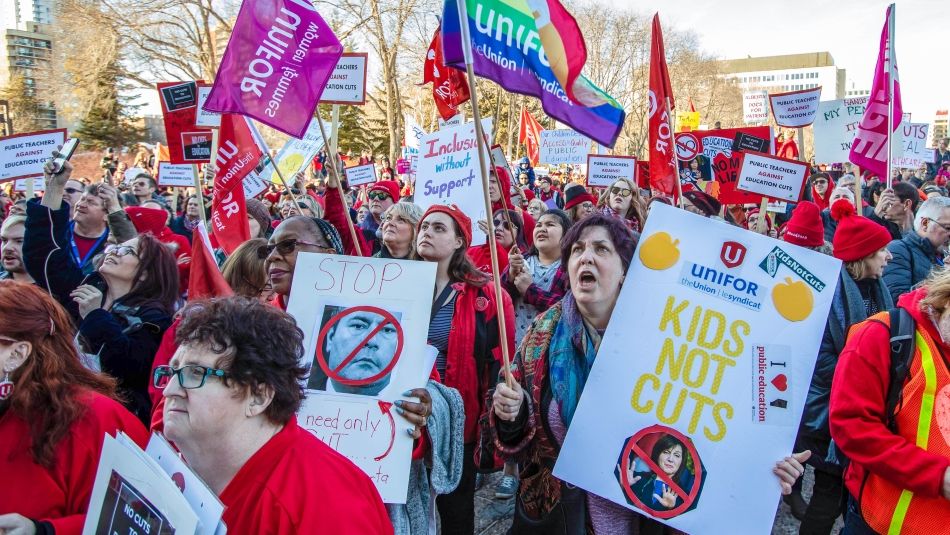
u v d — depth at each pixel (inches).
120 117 1771.7
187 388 65.2
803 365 95.8
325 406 102.1
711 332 97.8
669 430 96.0
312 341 105.3
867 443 92.9
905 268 187.2
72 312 152.9
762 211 259.9
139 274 130.5
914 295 97.7
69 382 81.4
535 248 214.5
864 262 144.0
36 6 2331.4
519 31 119.3
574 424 97.4
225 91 143.3
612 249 100.5
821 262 96.9
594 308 102.3
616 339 98.7
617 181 261.4
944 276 92.9
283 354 67.7
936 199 185.8
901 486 91.2
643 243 101.0
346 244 195.6
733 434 95.2
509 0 118.6
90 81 1368.1
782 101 401.1
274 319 69.4
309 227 124.5
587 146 442.6
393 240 156.0
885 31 244.2
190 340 66.7
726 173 323.9
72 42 1332.4
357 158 1895.9
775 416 95.0
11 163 243.9
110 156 874.1
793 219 182.1
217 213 195.3
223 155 194.9
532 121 556.7
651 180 174.7
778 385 95.6
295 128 143.8
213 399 65.0
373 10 1231.5
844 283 141.6
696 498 94.3
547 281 192.2
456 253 138.9
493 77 117.6
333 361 104.1
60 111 1809.8
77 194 224.8
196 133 238.1
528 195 472.4
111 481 64.6
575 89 121.3
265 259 137.3
